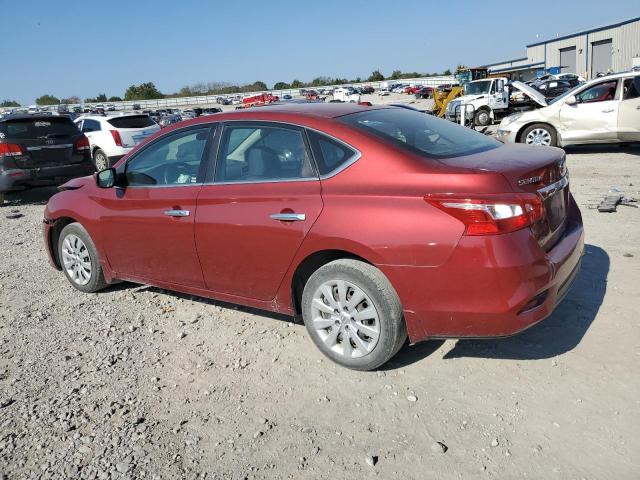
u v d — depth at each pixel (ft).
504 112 78.54
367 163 11.03
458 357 11.81
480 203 9.61
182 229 13.60
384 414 10.11
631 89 36.22
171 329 14.37
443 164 10.59
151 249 14.62
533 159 11.15
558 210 11.54
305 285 11.98
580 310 13.38
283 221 11.66
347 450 9.26
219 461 9.22
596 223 20.74
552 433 9.25
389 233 10.32
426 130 12.59
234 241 12.59
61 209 17.04
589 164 35.22
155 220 14.20
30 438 10.08
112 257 16.01
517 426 9.50
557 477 8.32
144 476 8.96
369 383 11.12
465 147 12.17
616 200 23.34
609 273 15.57
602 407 9.78
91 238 16.55
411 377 11.21
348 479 8.61
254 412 10.49
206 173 13.41
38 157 34.27
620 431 9.16
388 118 12.75
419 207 10.11
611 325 12.53
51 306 16.53
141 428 10.21
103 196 15.84
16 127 33.81
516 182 10.05
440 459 8.87
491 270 9.62
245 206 12.35
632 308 13.26
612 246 17.89
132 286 17.88
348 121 11.93
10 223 30.32
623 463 8.48
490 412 9.92
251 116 12.99
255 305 13.09
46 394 11.55
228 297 13.56
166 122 111.65
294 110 12.76
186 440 9.80
